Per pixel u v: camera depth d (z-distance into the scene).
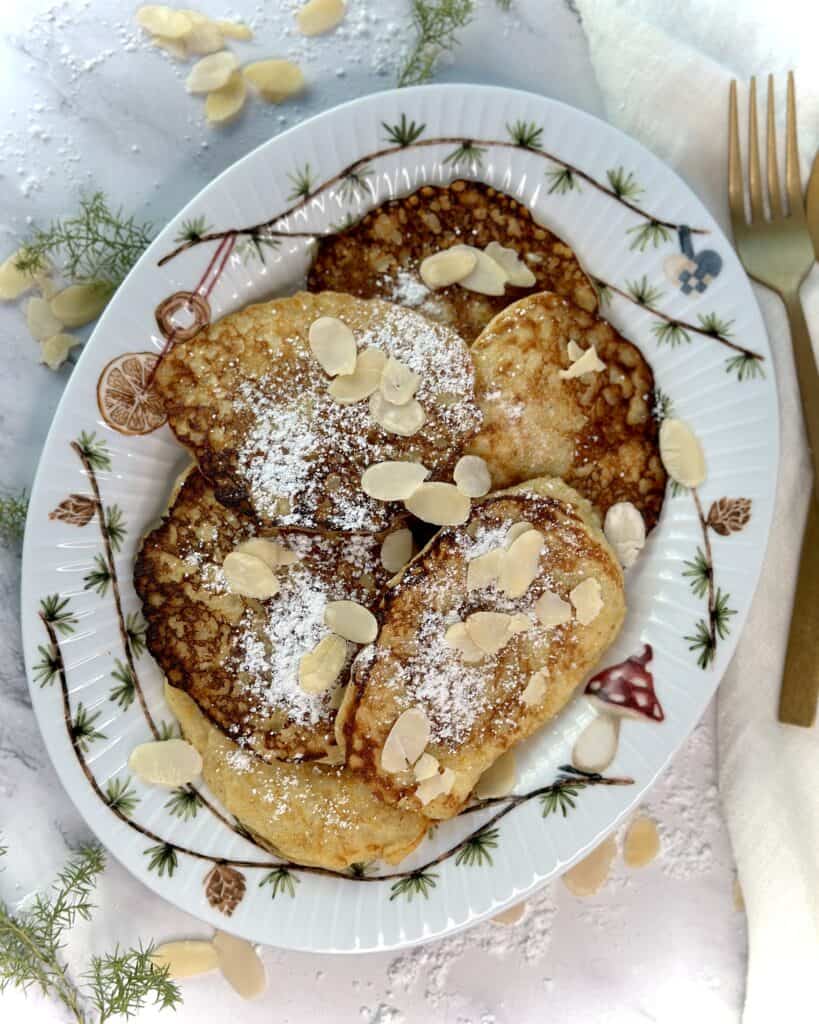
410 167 0.26
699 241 0.26
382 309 0.25
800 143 0.28
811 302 0.28
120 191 0.29
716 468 0.27
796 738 0.28
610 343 0.26
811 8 0.28
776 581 0.28
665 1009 0.29
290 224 0.26
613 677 0.27
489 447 0.26
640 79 0.28
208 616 0.26
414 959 0.29
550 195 0.26
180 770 0.26
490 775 0.27
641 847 0.29
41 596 0.26
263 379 0.25
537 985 0.29
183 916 0.29
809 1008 0.28
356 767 0.25
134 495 0.26
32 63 0.29
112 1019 0.29
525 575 0.25
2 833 0.29
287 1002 0.29
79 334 0.29
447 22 0.29
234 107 0.29
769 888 0.29
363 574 0.26
